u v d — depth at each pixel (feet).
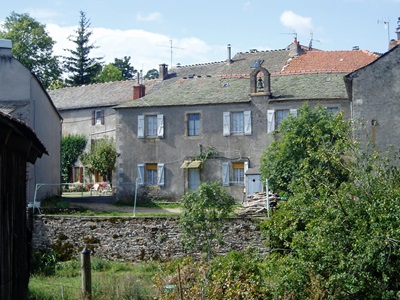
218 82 113.50
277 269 49.88
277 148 85.61
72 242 80.23
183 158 108.47
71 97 165.89
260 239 73.00
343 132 52.13
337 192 48.42
